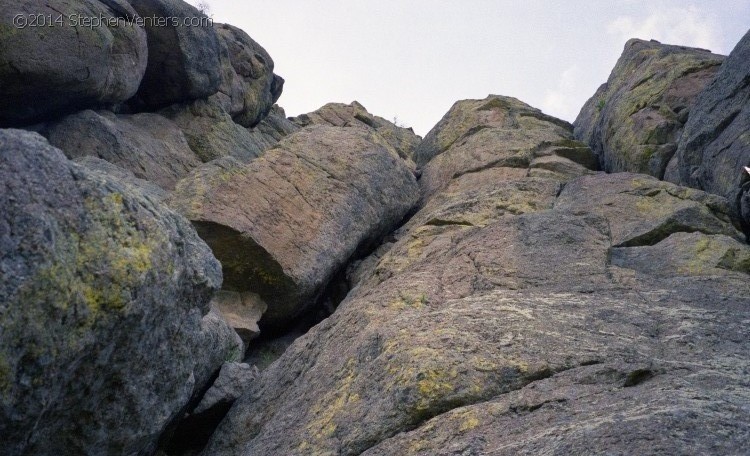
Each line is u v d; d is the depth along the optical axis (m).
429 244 14.05
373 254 17.75
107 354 5.73
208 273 7.00
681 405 5.34
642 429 4.99
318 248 15.42
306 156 17.53
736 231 12.82
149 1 20.23
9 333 4.72
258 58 27.80
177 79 21.28
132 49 18.80
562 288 9.47
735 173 13.40
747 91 14.42
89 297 5.32
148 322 6.04
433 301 9.39
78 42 16.03
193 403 9.48
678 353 7.09
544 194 16.02
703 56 20.56
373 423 6.36
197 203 13.83
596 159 21.50
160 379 6.60
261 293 14.60
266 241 14.35
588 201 14.79
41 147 5.29
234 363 10.23
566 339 7.34
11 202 4.82
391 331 7.80
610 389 6.09
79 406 5.93
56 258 5.02
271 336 15.64
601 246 11.07
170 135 20.33
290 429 7.45
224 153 21.53
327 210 16.39
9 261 4.71
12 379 4.86
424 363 6.64
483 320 7.85
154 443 7.84
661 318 8.04
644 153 17.97
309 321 16.59
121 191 5.96
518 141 21.92
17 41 14.71
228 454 8.66
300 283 14.57
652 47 24.33
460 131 25.28
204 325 8.16
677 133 17.94
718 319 7.98
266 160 16.53
